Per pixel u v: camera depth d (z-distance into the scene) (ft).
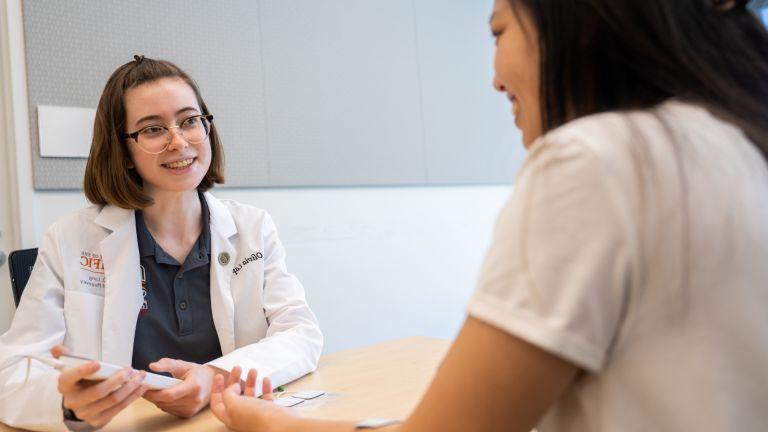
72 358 2.39
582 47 1.49
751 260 1.28
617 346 1.32
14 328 3.55
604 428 1.34
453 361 1.39
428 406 1.41
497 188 10.80
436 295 9.71
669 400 1.28
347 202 8.70
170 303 4.17
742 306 1.27
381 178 9.04
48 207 6.18
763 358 1.27
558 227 1.28
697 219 1.25
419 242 9.55
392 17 9.34
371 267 8.89
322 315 8.29
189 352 4.16
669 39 1.45
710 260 1.26
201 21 7.29
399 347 4.34
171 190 4.06
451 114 10.07
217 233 4.34
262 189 7.81
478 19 10.59
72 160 6.30
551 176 1.32
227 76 7.47
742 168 1.34
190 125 4.11
